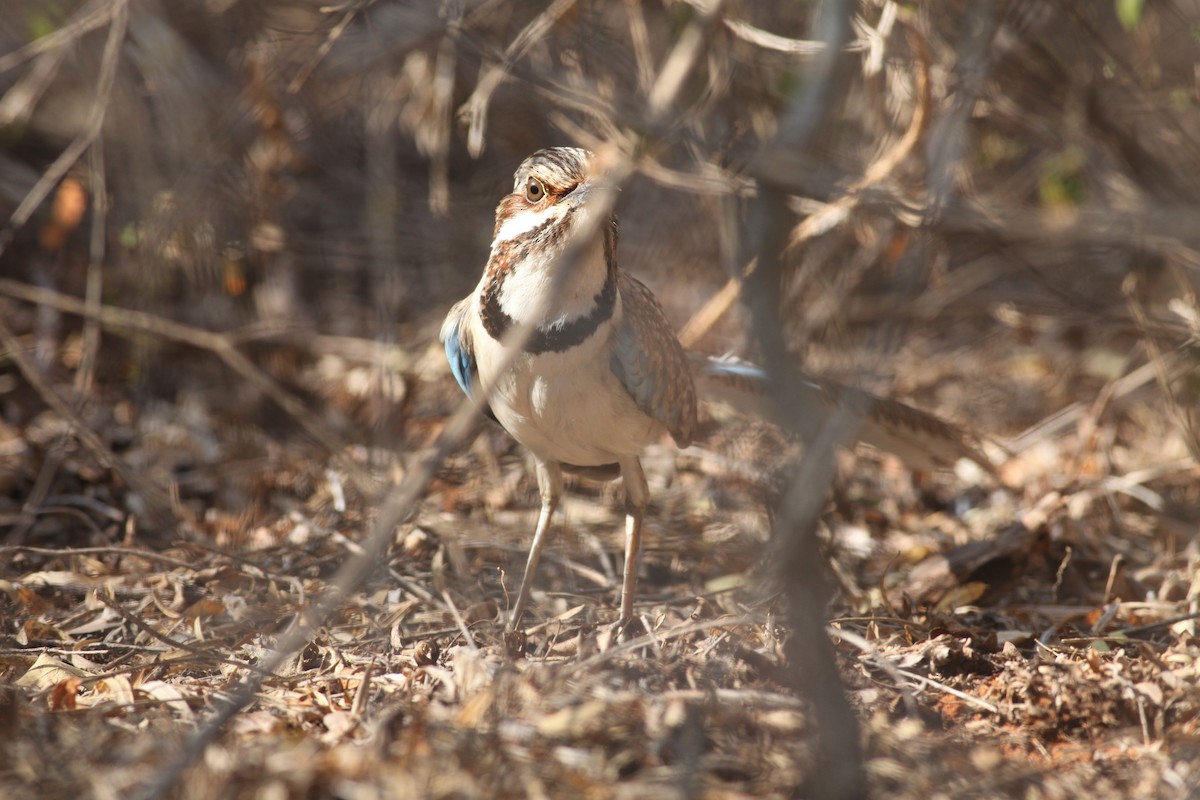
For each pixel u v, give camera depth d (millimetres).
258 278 15336
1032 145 14180
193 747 5836
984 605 10141
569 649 8508
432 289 16656
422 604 9633
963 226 11211
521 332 5531
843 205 10180
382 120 15523
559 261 8109
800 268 12883
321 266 16406
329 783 6039
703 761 6410
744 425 12188
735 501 11406
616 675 7367
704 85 12305
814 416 6164
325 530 11039
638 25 11812
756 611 8109
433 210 15516
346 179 17125
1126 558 11062
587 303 8328
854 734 6043
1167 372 12219
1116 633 8891
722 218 13266
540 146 15250
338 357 15266
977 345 16188
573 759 6301
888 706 7484
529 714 6770
